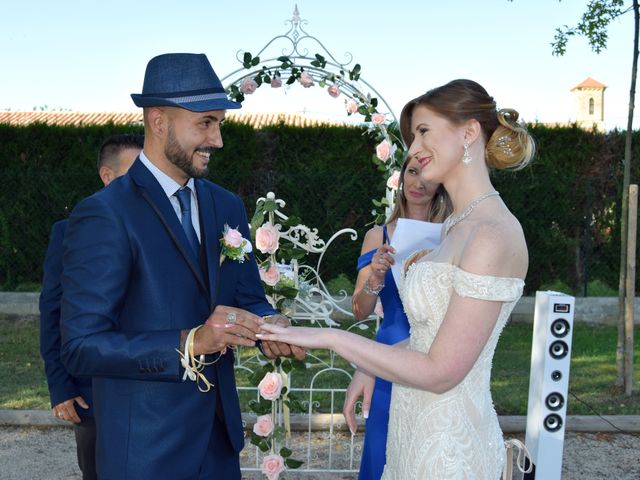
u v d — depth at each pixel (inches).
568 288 418.3
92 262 81.5
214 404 88.6
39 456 187.0
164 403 84.5
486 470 81.8
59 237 110.3
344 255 392.2
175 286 84.8
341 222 392.2
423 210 137.2
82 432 112.2
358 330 349.7
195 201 93.0
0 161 397.1
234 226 97.3
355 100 178.5
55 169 398.9
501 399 235.8
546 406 154.2
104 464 83.8
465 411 80.3
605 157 401.4
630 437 206.1
